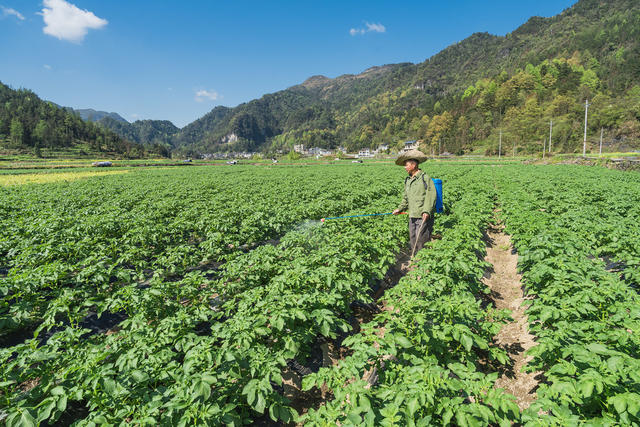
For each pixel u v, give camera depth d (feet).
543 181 78.64
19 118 654.94
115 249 31.68
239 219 43.55
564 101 497.46
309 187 77.82
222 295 22.90
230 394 13.74
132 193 70.64
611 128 395.14
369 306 24.43
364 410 10.96
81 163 347.15
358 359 13.00
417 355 15.16
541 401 10.96
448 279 21.39
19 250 29.96
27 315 18.63
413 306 16.43
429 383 11.55
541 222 34.68
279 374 13.25
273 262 24.99
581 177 92.22
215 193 75.61
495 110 640.58
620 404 9.57
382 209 42.80
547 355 14.06
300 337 16.65
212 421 11.63
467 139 586.86
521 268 26.11
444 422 10.48
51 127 651.66
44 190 80.18
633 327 13.66
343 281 20.06
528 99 587.27
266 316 15.96
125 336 15.57
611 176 98.02
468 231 32.68
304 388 12.77
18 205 53.67
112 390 11.75
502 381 16.63
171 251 29.30
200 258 32.68
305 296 17.39
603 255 30.53
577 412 11.44
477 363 17.54
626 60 585.63
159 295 19.74
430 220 29.45
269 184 93.30
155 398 11.80
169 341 15.34
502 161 300.40
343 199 59.88
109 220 37.86
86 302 19.21
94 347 13.96
